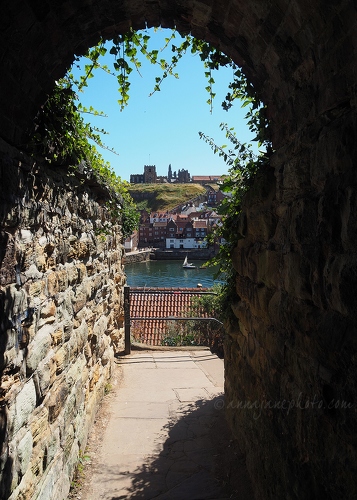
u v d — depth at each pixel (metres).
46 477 2.85
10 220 2.29
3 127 2.24
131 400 5.52
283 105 2.68
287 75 2.49
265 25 2.38
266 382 2.98
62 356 3.32
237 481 3.54
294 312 2.38
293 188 2.43
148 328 10.13
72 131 3.32
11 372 2.28
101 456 4.11
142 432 4.61
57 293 3.27
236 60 3.13
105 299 5.74
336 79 1.88
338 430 1.83
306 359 2.22
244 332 3.73
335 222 1.85
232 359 4.32
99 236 5.25
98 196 5.22
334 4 1.74
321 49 2.00
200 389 5.92
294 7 2.02
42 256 2.90
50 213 3.11
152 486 3.57
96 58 3.28
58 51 2.63
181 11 2.91
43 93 2.67
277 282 2.72
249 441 3.51
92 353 4.74
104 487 3.58
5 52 2.12
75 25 2.60
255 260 3.25
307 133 2.20
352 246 1.71
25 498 2.41
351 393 1.71
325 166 1.96
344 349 1.76
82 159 3.82
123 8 2.76
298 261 2.29
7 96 2.23
